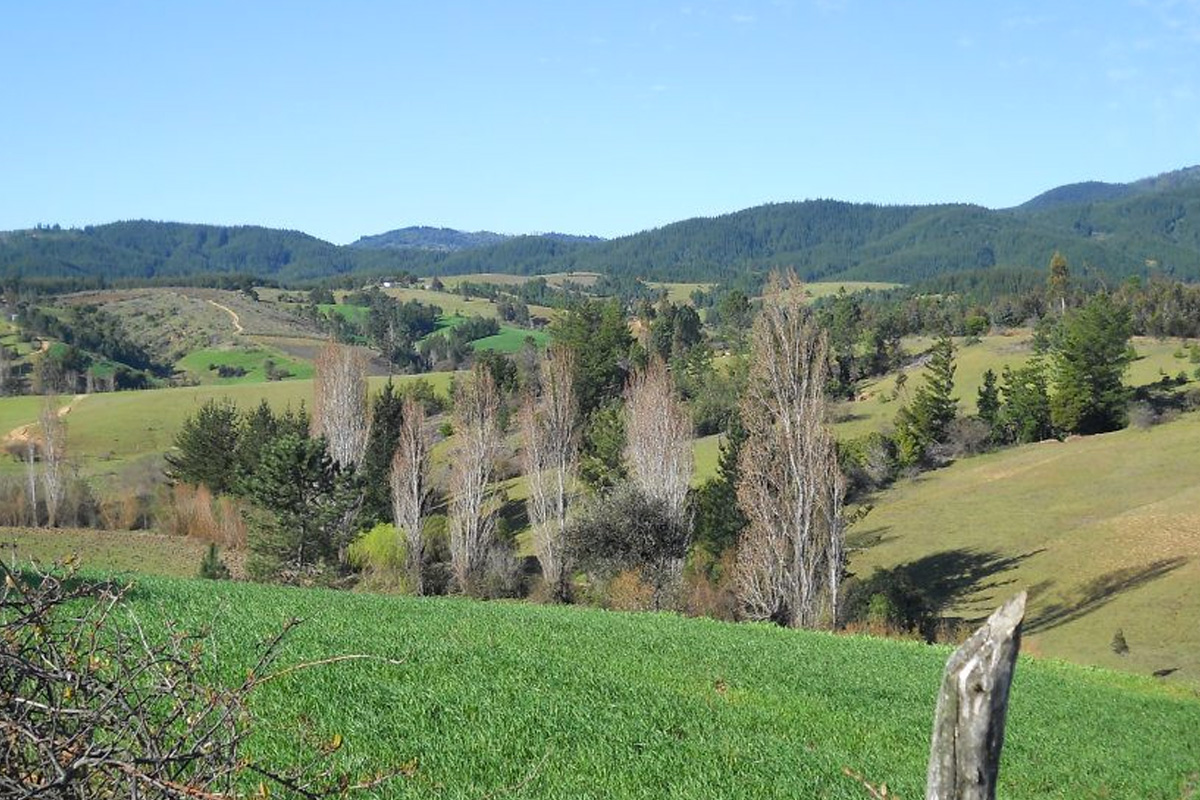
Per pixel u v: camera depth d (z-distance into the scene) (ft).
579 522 162.61
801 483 138.51
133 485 252.42
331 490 171.53
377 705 54.95
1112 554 182.09
